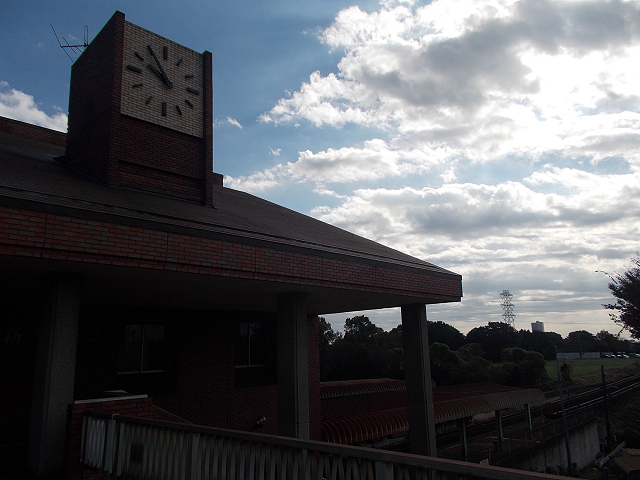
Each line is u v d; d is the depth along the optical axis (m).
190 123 11.39
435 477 3.12
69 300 6.89
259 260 8.07
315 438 16.36
